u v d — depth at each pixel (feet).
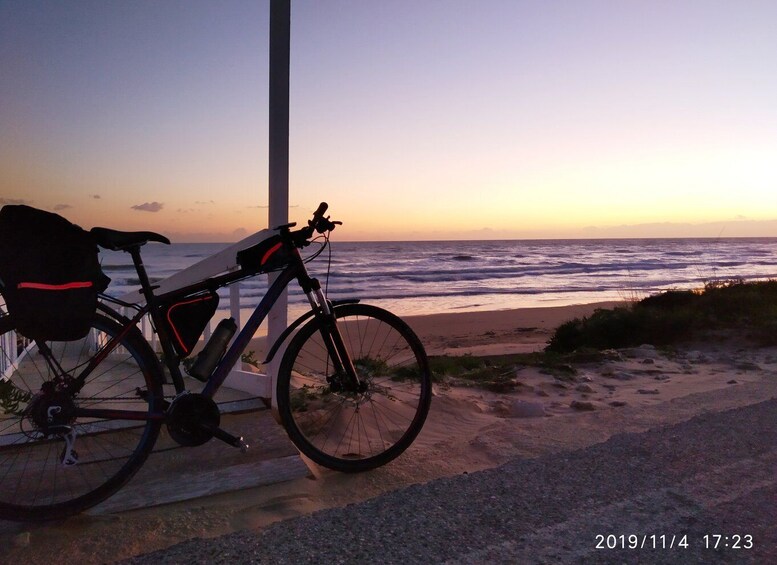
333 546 6.81
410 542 6.94
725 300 33.53
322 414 12.95
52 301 7.53
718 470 9.14
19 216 7.50
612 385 18.90
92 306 7.85
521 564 6.56
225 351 9.39
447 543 6.95
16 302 7.47
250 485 9.11
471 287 113.19
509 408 15.34
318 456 9.76
